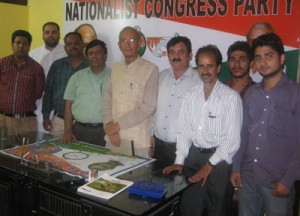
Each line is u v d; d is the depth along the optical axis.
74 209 1.50
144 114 2.33
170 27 2.79
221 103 1.90
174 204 1.53
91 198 1.41
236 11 2.49
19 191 1.68
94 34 3.23
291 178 1.71
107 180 1.59
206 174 1.80
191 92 2.03
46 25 3.48
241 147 1.96
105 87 2.62
